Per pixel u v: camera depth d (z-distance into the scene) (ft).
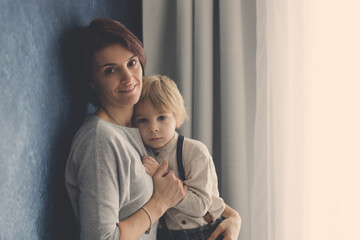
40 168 2.68
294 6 4.78
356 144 4.48
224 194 5.34
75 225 3.44
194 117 5.41
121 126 3.23
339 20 4.55
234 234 3.82
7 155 2.25
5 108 2.23
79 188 2.91
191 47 5.39
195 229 3.68
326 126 4.65
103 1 4.33
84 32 3.17
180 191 3.33
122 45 3.09
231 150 5.24
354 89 4.48
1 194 2.19
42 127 2.72
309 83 4.73
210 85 5.34
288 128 4.87
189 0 5.33
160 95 3.56
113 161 2.89
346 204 4.55
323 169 4.68
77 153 2.94
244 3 5.33
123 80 3.13
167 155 3.74
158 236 3.79
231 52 5.20
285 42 4.87
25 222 2.47
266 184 5.07
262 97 5.03
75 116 3.46
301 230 4.79
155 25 5.54
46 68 2.79
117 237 2.80
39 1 2.69
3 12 2.22
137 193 3.08
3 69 2.21
